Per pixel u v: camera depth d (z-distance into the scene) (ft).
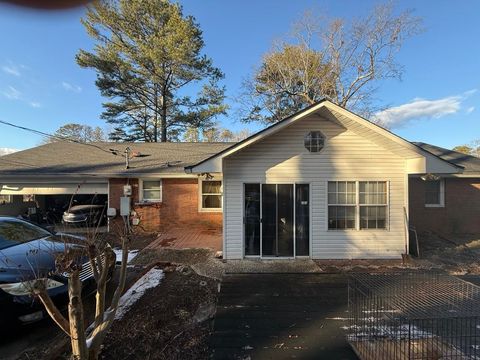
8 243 18.63
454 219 42.09
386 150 29.45
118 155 52.49
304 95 84.07
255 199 29.48
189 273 24.25
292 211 29.48
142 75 79.00
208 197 45.75
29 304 14.67
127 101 82.94
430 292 13.60
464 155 47.19
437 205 42.27
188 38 73.61
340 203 29.58
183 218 45.55
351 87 80.79
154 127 88.89
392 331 13.28
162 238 38.73
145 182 45.93
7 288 14.52
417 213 42.22
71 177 44.37
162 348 13.39
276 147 29.40
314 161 29.48
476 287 13.96
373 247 29.45
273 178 29.37
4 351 13.87
